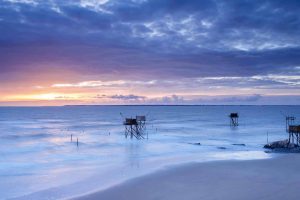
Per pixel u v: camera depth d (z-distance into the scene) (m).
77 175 29.70
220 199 19.77
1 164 36.69
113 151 47.12
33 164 36.50
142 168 31.59
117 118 170.75
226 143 57.06
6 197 22.92
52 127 103.19
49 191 24.16
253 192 21.06
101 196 21.64
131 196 21.38
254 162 32.34
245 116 182.00
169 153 44.22
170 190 22.20
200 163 31.86
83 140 63.09
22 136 72.75
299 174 26.61
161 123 123.25
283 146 47.31
